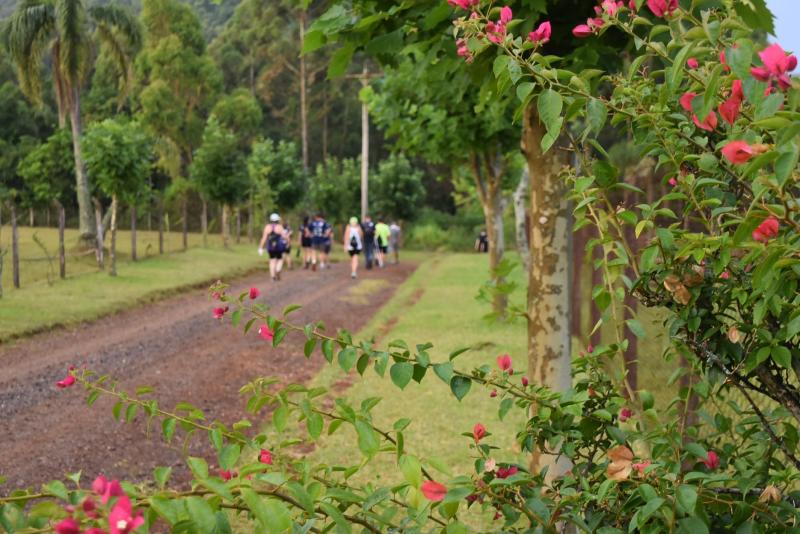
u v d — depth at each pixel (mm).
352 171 40625
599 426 1932
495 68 1479
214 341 10102
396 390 6766
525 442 1899
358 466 1576
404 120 9586
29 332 10062
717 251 1655
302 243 22750
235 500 1243
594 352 2012
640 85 1697
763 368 1655
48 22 23906
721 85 1385
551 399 1857
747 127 1377
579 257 8930
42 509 983
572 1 2496
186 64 45469
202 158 30719
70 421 6141
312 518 1380
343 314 13078
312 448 5035
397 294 16453
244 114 48281
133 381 7609
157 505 1008
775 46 1011
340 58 2797
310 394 1641
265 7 49500
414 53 3398
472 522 3641
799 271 1255
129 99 49344
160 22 46188
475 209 33781
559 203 3133
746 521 1457
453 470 4449
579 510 1552
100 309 12016
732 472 1859
